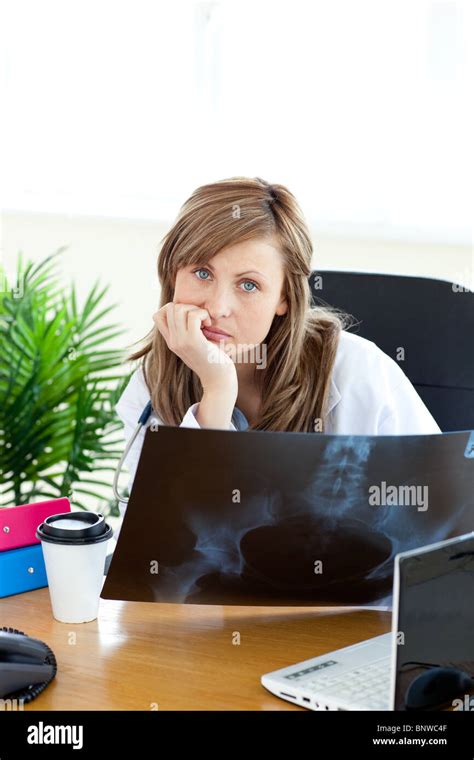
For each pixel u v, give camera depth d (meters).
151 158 3.08
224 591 1.12
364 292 1.64
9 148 2.88
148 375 1.50
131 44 3.02
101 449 2.60
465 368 1.60
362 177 3.13
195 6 3.03
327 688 0.92
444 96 3.05
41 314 2.58
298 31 3.07
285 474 0.98
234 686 0.97
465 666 0.92
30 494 2.66
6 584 1.21
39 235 2.92
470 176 3.07
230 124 3.11
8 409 2.53
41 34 2.92
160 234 3.04
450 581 0.90
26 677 0.93
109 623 1.13
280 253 1.32
